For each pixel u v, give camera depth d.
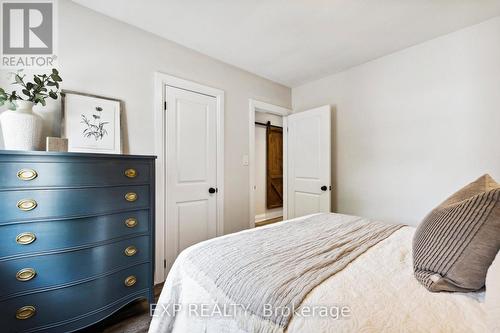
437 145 2.13
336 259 1.01
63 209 1.21
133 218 1.49
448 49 2.07
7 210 1.07
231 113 2.68
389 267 0.93
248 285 0.83
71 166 1.23
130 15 1.82
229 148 2.66
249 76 2.88
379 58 2.53
